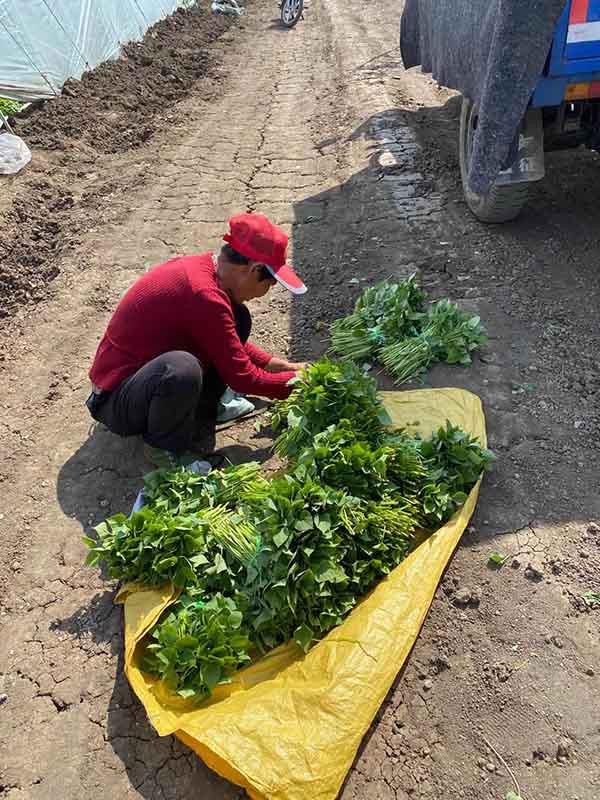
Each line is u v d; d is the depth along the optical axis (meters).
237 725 2.19
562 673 2.47
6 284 5.27
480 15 4.37
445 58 5.29
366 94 9.01
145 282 3.13
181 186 6.95
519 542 2.92
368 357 4.06
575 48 3.92
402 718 2.42
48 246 5.89
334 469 2.86
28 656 2.75
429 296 4.56
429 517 2.93
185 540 2.72
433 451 3.12
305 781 2.07
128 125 8.66
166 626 2.48
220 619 2.49
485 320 4.22
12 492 3.54
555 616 2.64
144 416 3.22
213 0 18.12
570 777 2.20
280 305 4.80
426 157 6.68
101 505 3.41
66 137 7.94
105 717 2.51
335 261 5.25
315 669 2.40
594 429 3.41
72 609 2.92
